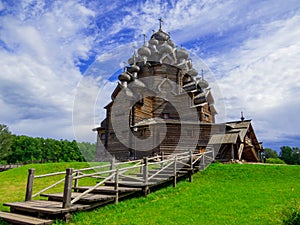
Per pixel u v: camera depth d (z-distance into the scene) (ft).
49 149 229.04
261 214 22.22
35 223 19.17
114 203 26.45
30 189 25.79
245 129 71.20
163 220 21.18
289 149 196.65
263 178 41.78
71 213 21.93
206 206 25.36
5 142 182.19
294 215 20.66
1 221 21.01
